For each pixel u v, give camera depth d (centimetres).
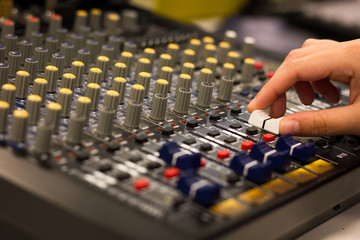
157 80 133
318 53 127
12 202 89
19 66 130
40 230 86
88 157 96
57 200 83
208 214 86
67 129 107
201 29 198
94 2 197
